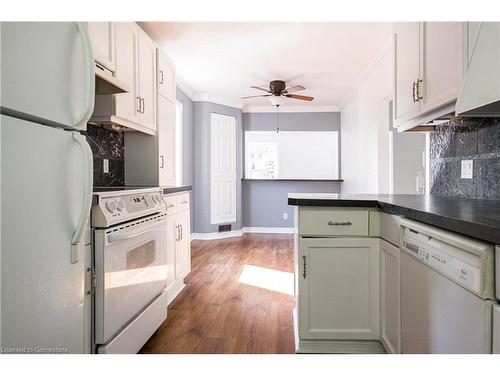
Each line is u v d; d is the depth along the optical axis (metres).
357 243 1.79
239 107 6.05
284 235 6.03
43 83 0.94
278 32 3.06
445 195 2.19
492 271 0.83
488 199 1.76
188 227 3.25
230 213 5.90
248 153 6.64
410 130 2.34
